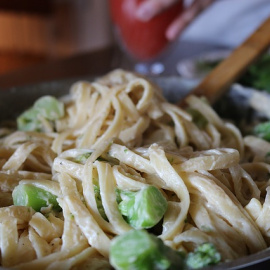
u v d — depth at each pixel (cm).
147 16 93
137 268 35
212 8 131
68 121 60
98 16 208
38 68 98
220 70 67
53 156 53
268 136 62
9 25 218
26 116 62
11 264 41
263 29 71
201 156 45
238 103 69
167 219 42
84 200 43
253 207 43
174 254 37
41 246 41
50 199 45
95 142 54
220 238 41
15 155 51
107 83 59
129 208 41
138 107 56
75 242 41
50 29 218
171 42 100
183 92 70
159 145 46
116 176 44
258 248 42
